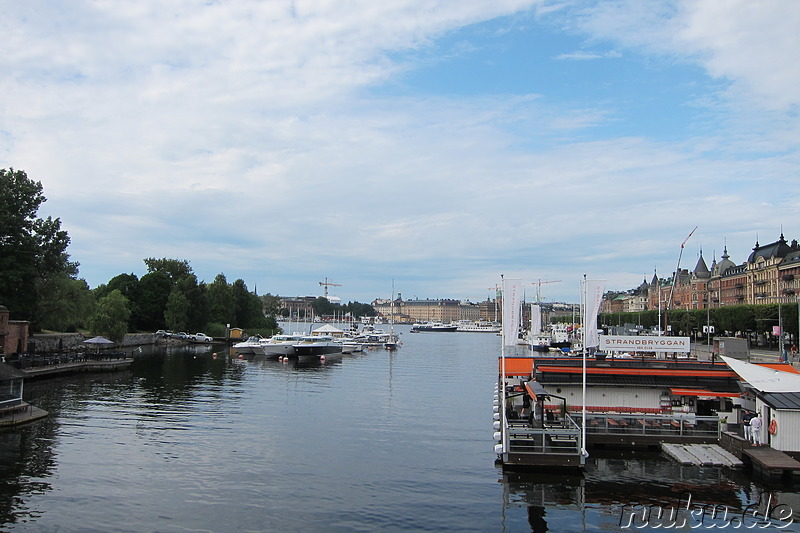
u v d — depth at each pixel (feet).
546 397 130.62
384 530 87.97
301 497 101.45
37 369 246.68
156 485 105.70
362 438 146.20
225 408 185.98
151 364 326.24
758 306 399.44
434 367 353.72
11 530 84.17
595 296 135.44
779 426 116.37
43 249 307.78
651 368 146.00
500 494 103.96
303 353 391.24
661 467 118.01
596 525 91.04
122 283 548.31
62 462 118.32
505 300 148.97
